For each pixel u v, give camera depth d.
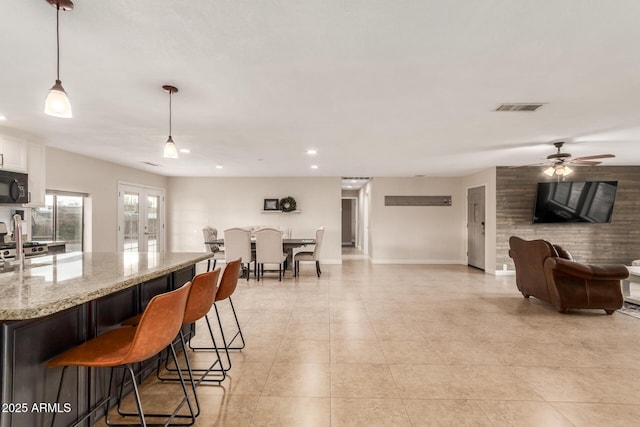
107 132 4.08
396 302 4.73
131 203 7.06
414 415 2.06
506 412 2.09
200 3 1.61
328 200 8.57
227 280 2.72
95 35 1.89
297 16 1.71
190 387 2.41
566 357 2.90
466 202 8.35
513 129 3.93
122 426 1.91
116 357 1.58
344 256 10.02
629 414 2.07
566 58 2.16
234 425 1.97
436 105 3.07
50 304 1.32
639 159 6.07
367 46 2.02
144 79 2.50
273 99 2.92
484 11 1.67
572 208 6.58
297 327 3.69
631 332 3.52
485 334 3.45
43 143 4.55
